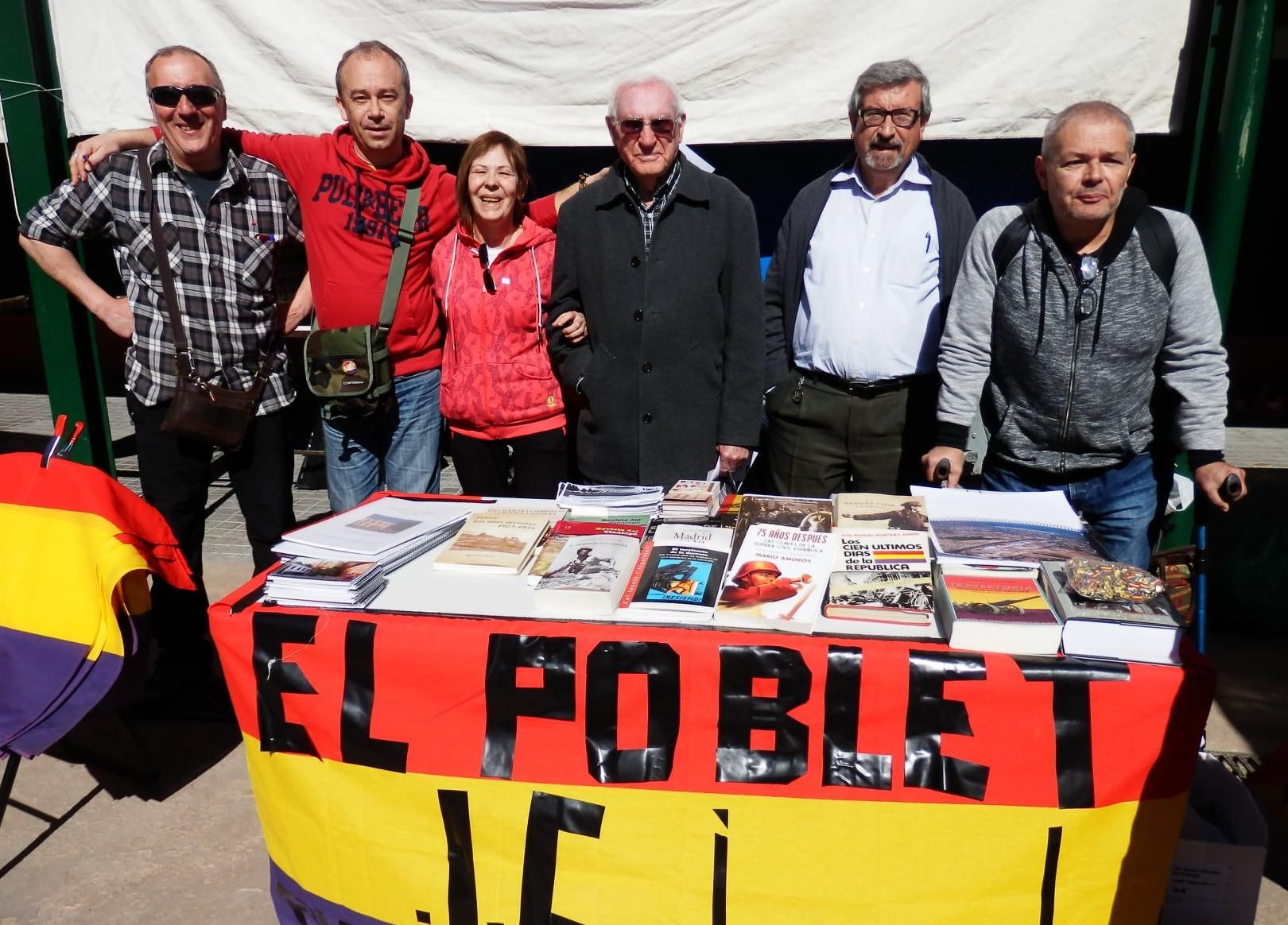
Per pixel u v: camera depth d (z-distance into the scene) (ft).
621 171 9.05
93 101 12.21
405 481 10.34
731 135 11.75
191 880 7.84
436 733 6.20
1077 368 7.79
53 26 12.05
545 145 12.09
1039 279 7.75
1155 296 7.57
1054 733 5.64
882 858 5.94
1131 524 8.23
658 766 5.99
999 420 8.39
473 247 9.50
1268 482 18.88
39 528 7.66
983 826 5.82
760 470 12.18
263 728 6.42
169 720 10.14
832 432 9.81
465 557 6.98
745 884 6.09
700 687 5.88
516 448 9.82
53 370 13.28
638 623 6.13
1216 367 7.60
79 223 8.96
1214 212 10.91
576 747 6.07
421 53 11.95
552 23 11.66
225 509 17.17
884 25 11.21
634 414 9.20
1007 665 5.62
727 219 8.96
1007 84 11.08
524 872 6.27
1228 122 10.60
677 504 7.64
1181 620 5.63
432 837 6.35
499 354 9.50
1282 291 26.71
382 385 9.53
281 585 6.47
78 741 9.73
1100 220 7.36
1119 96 10.97
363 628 6.15
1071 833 5.78
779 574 6.39
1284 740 8.71
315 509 17.04
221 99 8.76
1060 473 8.22
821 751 5.84
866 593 6.18
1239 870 6.42
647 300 8.94
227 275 9.12
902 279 9.31
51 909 7.50
